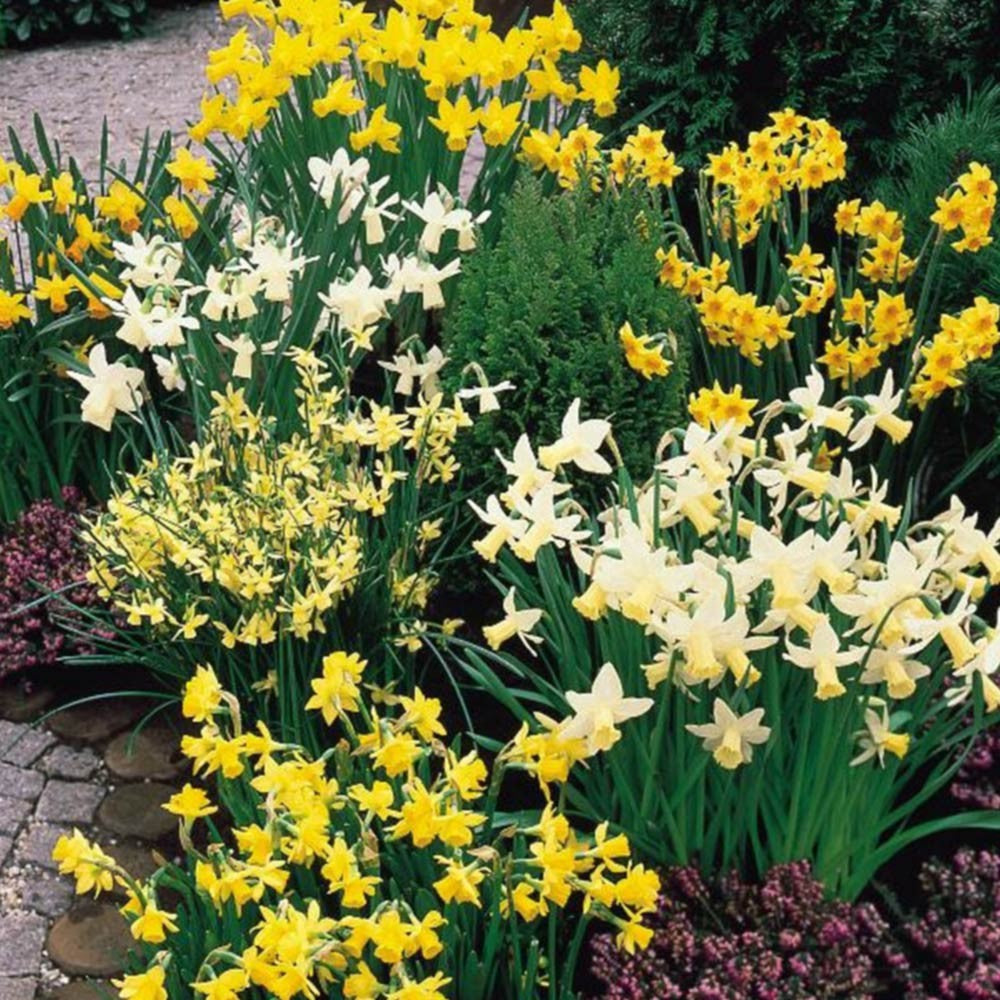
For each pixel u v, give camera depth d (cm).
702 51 286
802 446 260
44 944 218
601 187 269
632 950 189
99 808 234
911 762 208
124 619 244
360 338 238
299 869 197
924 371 241
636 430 239
